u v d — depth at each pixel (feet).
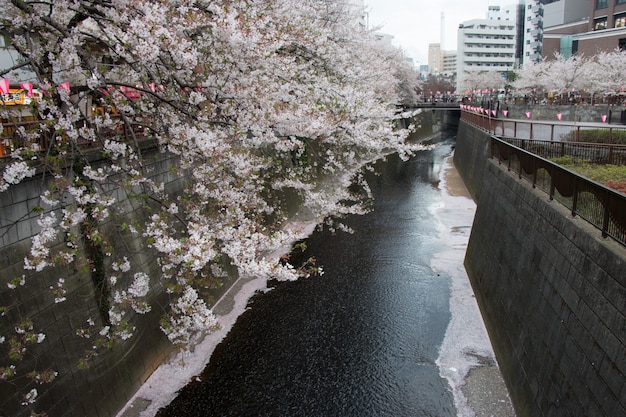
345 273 45.73
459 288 42.04
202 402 27.68
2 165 18.83
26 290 20.39
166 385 28.89
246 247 20.88
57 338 21.88
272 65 26.53
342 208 41.32
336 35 52.60
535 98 144.87
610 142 47.09
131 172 21.89
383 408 27.22
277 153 46.85
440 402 27.40
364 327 35.86
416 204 71.36
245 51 22.43
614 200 18.90
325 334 34.99
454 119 233.96
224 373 30.37
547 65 162.91
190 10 21.66
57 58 19.94
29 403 18.99
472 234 47.19
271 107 25.77
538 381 23.11
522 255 29.55
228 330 35.58
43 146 22.84
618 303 17.06
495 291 34.06
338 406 27.48
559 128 69.26
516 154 37.09
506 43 334.65
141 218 29.58
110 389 25.41
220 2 22.99
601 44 163.12
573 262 21.48
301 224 59.98
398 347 33.12
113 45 22.77
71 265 23.17
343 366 31.14
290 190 63.41
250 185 27.61
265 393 28.58
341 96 36.14
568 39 200.03
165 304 31.89
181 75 25.23
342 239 55.21
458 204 70.64
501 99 156.15
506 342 29.40
